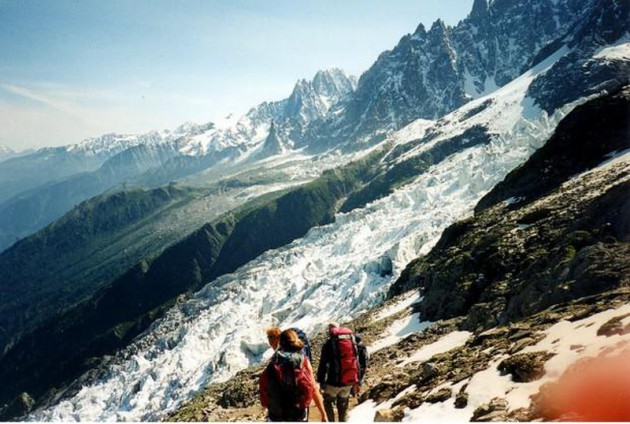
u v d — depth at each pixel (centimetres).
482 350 1697
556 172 5403
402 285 6012
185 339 12231
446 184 14225
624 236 2503
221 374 8919
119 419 9594
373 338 3759
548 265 2709
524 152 12075
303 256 15375
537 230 3569
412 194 14638
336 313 8512
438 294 3728
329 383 1267
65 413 12444
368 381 2300
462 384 1338
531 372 1122
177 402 8981
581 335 1200
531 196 5319
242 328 11431
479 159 14538
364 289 8531
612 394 834
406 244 8806
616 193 2903
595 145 5253
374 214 14912
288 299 12169
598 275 2053
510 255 3406
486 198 6475
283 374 937
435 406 1283
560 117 13062
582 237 2673
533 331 1571
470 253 3866
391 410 1387
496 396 1123
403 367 2497
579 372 928
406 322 3859
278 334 1073
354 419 1625
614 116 5322
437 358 1978
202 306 18562
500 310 2702
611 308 1361
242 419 2617
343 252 13375
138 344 18575
